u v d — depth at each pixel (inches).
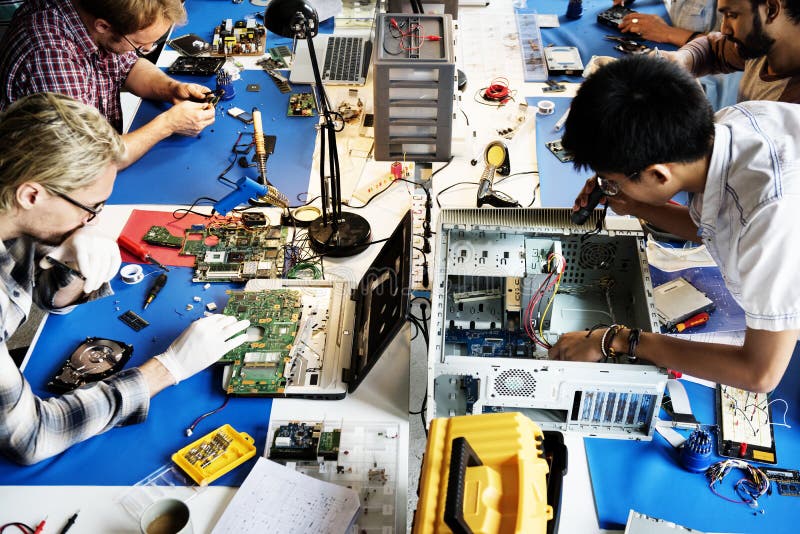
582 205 75.8
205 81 120.0
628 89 53.8
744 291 58.5
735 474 67.0
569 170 101.7
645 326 72.3
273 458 68.3
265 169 100.6
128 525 62.6
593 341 69.7
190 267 87.0
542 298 78.0
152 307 81.9
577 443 70.2
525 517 47.4
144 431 70.2
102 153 65.0
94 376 73.7
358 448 69.0
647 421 69.4
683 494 65.6
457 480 46.1
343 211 93.5
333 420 71.5
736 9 98.0
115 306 81.9
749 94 105.9
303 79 118.2
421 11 107.9
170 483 66.1
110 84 109.4
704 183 59.7
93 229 78.8
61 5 96.6
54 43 96.2
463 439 48.6
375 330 71.8
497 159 97.6
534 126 109.8
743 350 62.2
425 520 50.1
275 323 78.5
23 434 63.5
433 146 102.7
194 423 70.9
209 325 74.5
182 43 127.6
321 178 84.7
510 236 78.9
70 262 78.4
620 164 55.8
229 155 104.3
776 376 61.3
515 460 51.2
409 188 99.6
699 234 68.9
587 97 55.2
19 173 61.5
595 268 80.4
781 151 56.7
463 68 122.3
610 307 80.8
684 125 53.8
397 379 75.4
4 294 67.6
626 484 66.4
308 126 110.0
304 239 91.0
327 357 76.3
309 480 65.4
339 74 117.9
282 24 76.4
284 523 62.1
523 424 53.9
